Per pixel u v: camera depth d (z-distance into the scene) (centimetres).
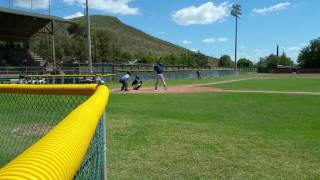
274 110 1347
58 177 110
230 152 712
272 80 4600
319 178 568
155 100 1709
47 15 4103
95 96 293
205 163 644
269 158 673
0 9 3681
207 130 927
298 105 1512
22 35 4600
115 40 10400
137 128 949
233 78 5584
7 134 725
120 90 2434
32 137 697
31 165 108
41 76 2872
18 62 4266
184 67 6456
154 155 691
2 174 103
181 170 607
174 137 840
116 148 739
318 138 838
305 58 10756
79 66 3997
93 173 286
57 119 737
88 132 173
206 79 5122
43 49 6331
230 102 1631
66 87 429
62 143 133
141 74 4359
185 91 2353
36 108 823
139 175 582
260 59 12888
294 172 596
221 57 11875
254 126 995
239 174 588
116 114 1216
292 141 807
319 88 2755
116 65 4297
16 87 454
